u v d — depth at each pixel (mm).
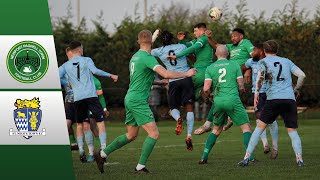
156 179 21266
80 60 27250
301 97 62562
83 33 65938
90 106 27391
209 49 31484
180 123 29875
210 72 25625
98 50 65000
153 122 22547
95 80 30719
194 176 21953
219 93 25578
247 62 29422
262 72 24141
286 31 64000
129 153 31844
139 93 22359
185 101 30984
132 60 22391
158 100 58844
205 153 26281
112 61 64312
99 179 21438
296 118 24250
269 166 24594
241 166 24656
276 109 24172
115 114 62625
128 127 23031
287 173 22500
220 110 25625
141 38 22422
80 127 27859
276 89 24031
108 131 48719
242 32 31000
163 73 21641
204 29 31156
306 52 63375
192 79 31188
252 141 24609
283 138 40562
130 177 21781
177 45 31031
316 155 29547
